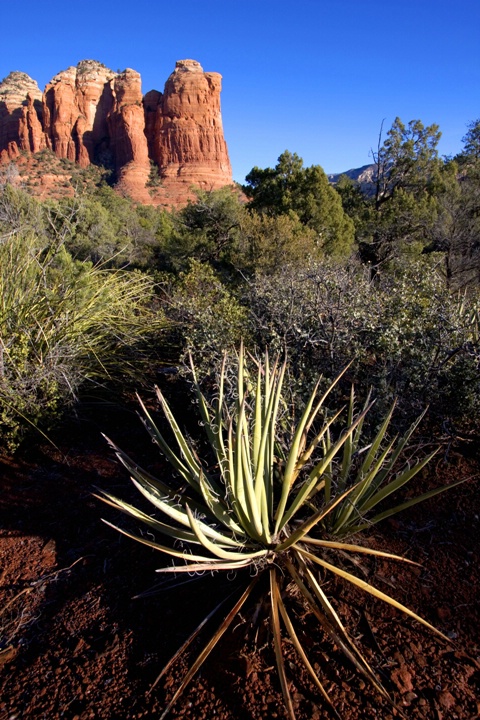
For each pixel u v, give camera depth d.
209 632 2.38
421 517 3.15
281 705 2.02
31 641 2.48
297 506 2.58
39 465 4.12
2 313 4.78
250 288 6.21
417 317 4.37
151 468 3.94
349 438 2.90
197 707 2.05
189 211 18.67
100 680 2.22
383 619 2.41
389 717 1.96
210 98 90.88
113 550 3.07
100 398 4.95
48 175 81.94
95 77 94.38
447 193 21.20
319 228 16.88
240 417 2.34
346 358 4.32
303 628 2.36
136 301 7.00
